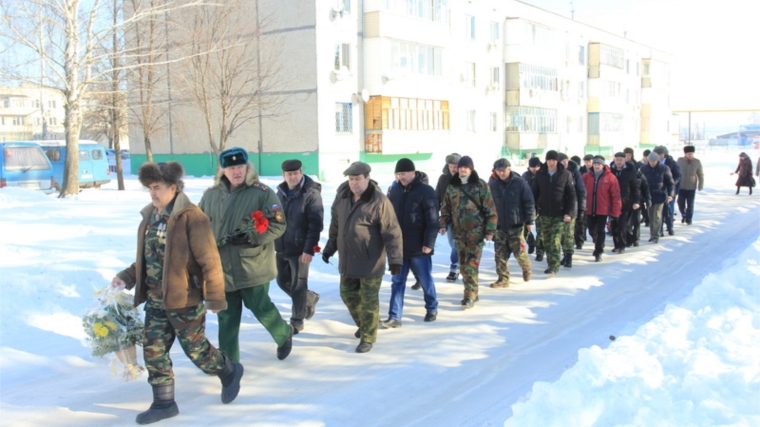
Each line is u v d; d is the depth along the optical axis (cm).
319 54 2797
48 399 488
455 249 922
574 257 1125
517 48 4116
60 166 2167
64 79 1784
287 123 2883
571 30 4906
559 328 669
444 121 3528
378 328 675
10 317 636
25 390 504
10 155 1956
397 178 692
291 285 658
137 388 514
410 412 462
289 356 586
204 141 3130
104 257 840
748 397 411
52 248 908
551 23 4628
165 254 432
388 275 953
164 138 3269
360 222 597
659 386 442
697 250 1160
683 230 1449
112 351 452
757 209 1845
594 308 750
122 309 458
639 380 447
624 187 1138
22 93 2212
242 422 446
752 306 630
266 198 529
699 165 1547
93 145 2369
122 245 968
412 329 674
